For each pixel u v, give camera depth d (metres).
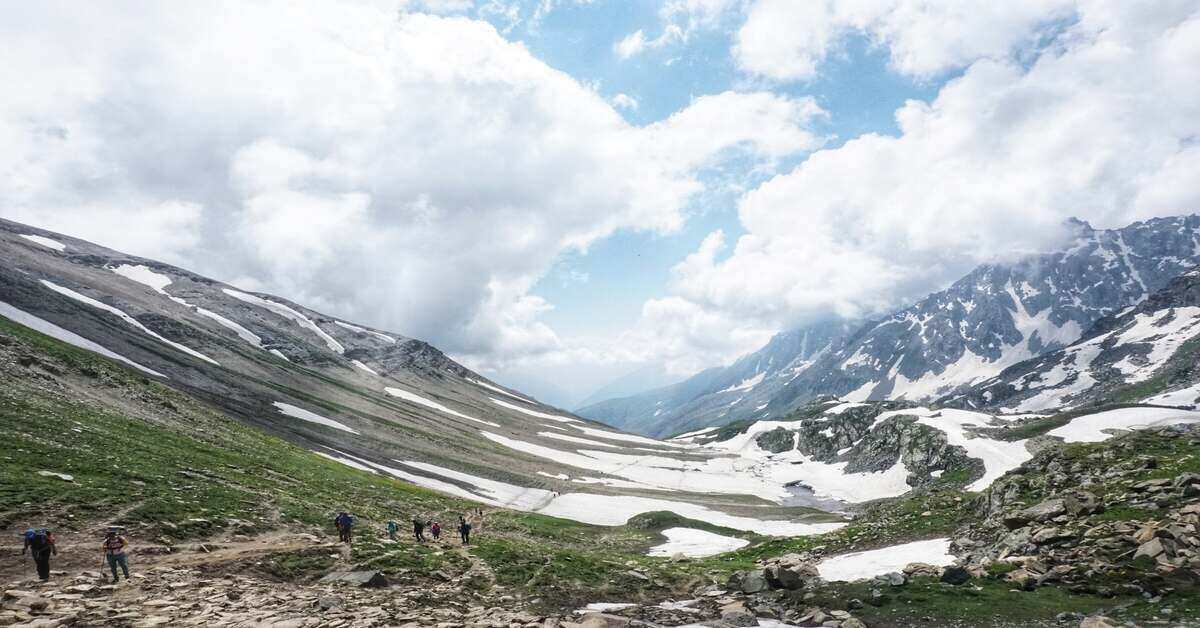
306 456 81.69
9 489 33.84
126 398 69.88
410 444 135.00
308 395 148.12
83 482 38.28
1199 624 20.19
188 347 151.50
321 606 25.88
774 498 139.12
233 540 36.59
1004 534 34.44
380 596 30.30
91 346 106.38
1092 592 25.17
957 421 134.88
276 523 41.84
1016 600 25.97
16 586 23.86
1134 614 22.22
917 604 27.50
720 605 32.97
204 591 26.30
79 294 156.25
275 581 31.14
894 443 142.88
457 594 34.06
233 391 119.50
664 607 33.28
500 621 26.80
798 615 29.31
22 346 67.56
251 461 62.69
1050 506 33.72
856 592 30.03
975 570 29.80
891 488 127.88
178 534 35.03
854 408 186.62
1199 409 106.19
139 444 52.00
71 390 63.03
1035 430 115.12
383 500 67.94
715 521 100.94
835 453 177.38
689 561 52.88
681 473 181.50
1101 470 37.50
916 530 44.91
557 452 194.62
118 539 26.50
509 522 76.56
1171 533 26.27
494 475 127.94
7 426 44.12
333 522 46.16
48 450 41.91
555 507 107.75
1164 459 35.72
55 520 32.25
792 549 51.88
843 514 107.69
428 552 42.12
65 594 23.44
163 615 22.17
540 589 37.50
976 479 102.94
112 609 22.17
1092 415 113.38
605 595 37.81
